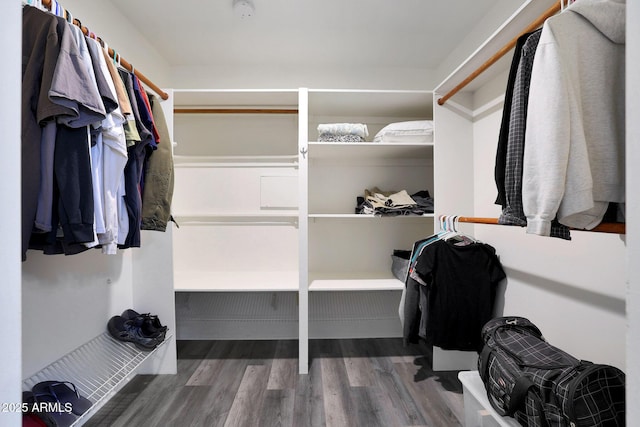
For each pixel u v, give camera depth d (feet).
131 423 4.33
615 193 2.34
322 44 6.44
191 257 7.32
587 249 3.50
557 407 2.72
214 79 7.28
